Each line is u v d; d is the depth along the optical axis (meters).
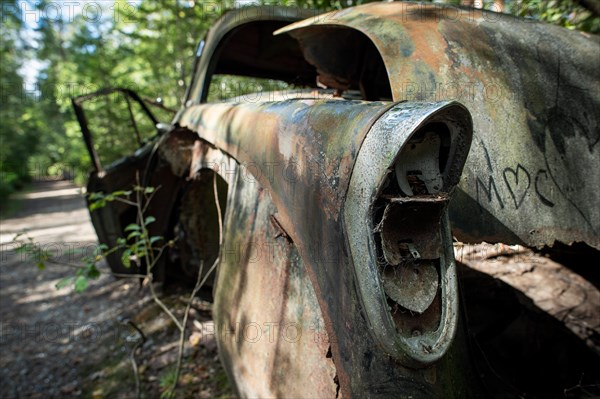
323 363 1.09
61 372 2.96
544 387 1.85
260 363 1.40
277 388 1.29
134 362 2.75
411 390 0.94
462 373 1.13
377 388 0.93
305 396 1.16
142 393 2.61
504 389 1.66
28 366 3.07
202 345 2.99
